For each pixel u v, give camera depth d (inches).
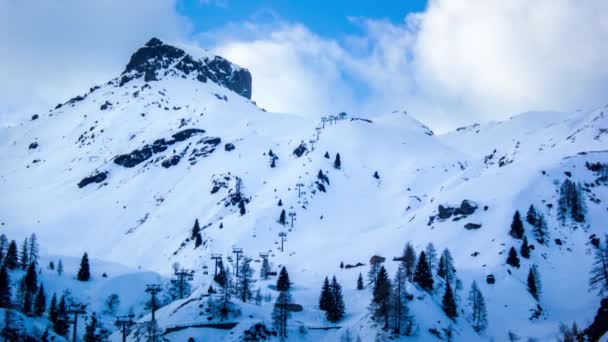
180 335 5369.1
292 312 6171.3
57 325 5935.0
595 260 6963.6
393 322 5442.9
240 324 5452.8
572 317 6072.8
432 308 5841.5
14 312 5236.2
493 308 6387.8
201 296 6028.5
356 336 5531.5
